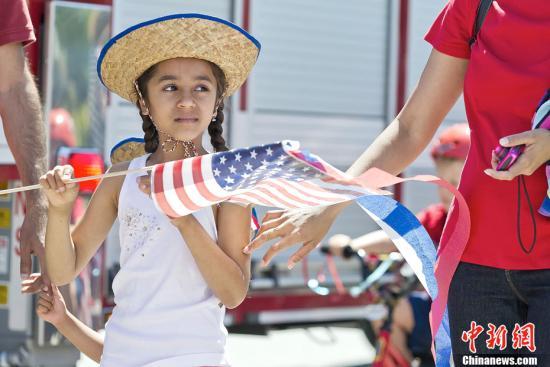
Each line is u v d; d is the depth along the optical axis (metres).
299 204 4.91
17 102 6.12
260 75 13.18
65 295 8.44
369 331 9.98
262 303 12.72
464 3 5.38
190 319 5.00
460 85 5.66
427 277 5.24
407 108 5.81
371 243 8.92
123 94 5.80
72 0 8.84
